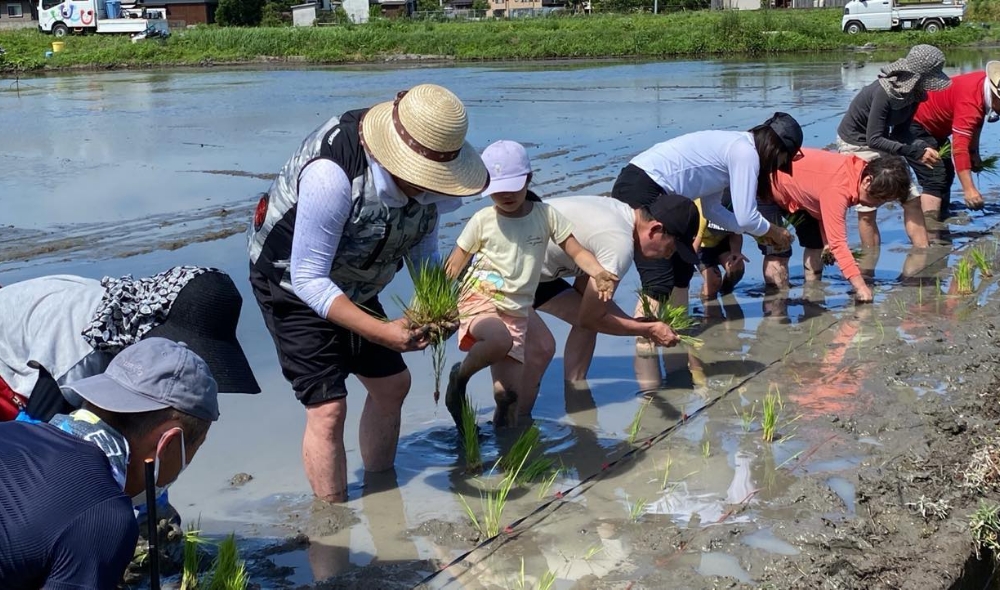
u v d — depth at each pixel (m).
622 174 6.38
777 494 4.34
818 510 4.18
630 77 27.52
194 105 22.19
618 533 4.06
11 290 3.44
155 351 2.81
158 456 2.76
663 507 4.27
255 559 3.89
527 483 4.55
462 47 41.06
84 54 41.59
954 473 4.53
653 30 42.03
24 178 12.46
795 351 6.25
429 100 3.76
